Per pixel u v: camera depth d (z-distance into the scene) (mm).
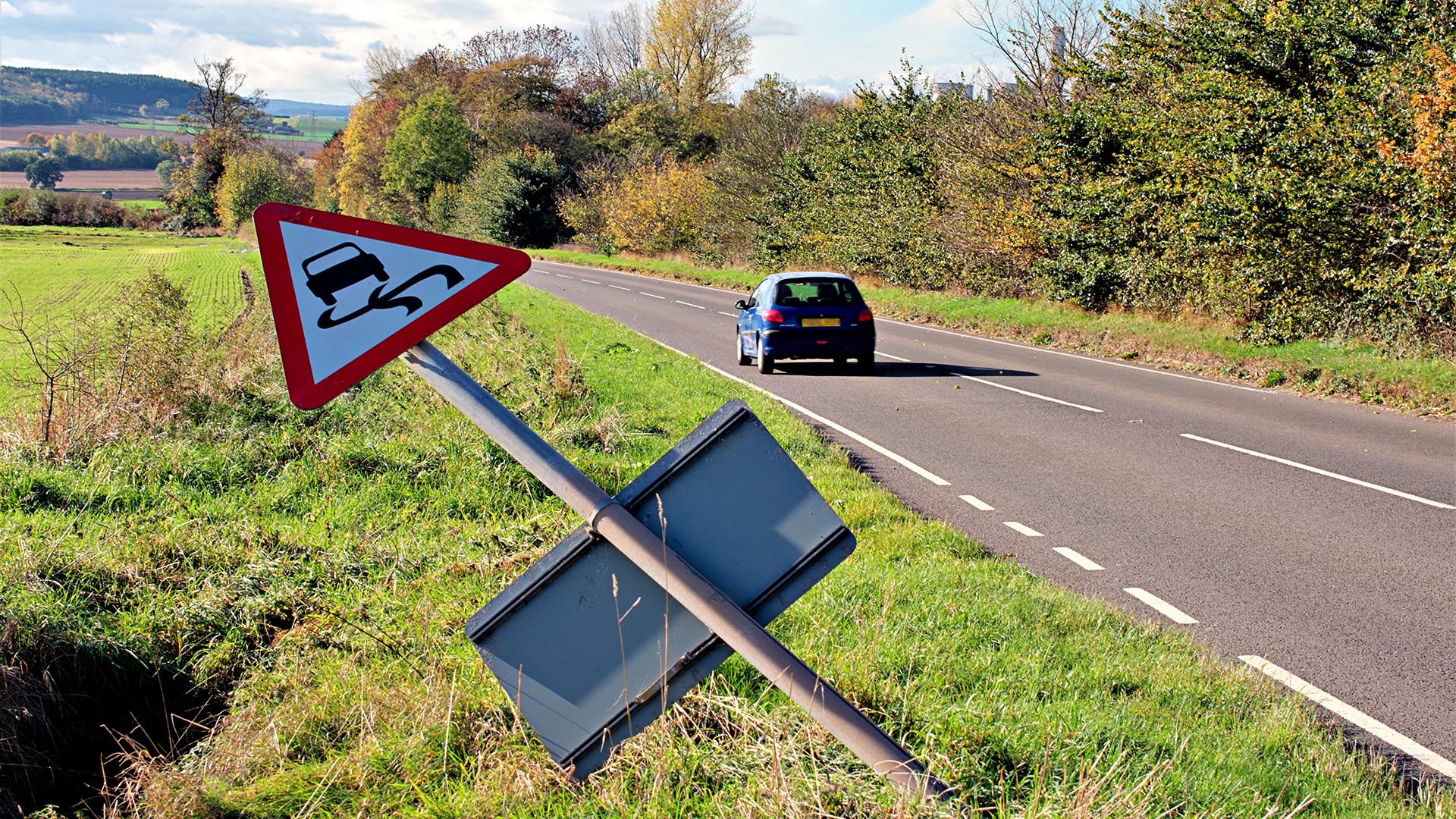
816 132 38406
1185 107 19641
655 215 55219
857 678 4016
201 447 8695
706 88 79312
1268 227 16266
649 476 2396
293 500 7582
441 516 7234
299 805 3562
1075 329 20484
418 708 3977
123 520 6871
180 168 127500
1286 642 5324
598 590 2436
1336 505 8180
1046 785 3303
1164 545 7105
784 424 10781
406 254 2484
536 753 3602
